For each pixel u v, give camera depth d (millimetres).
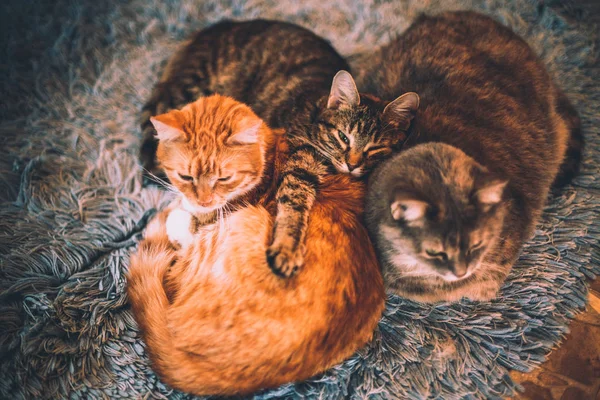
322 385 658
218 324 598
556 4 1001
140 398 656
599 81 914
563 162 796
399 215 609
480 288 683
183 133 648
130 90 931
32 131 890
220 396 643
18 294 718
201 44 887
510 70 748
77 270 745
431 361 675
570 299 714
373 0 1027
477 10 998
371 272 633
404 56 791
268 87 835
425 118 706
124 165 845
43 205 806
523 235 678
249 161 668
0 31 1012
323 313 595
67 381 661
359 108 733
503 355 683
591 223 768
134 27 1010
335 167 730
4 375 658
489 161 672
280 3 1035
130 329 696
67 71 965
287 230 634
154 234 696
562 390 662
